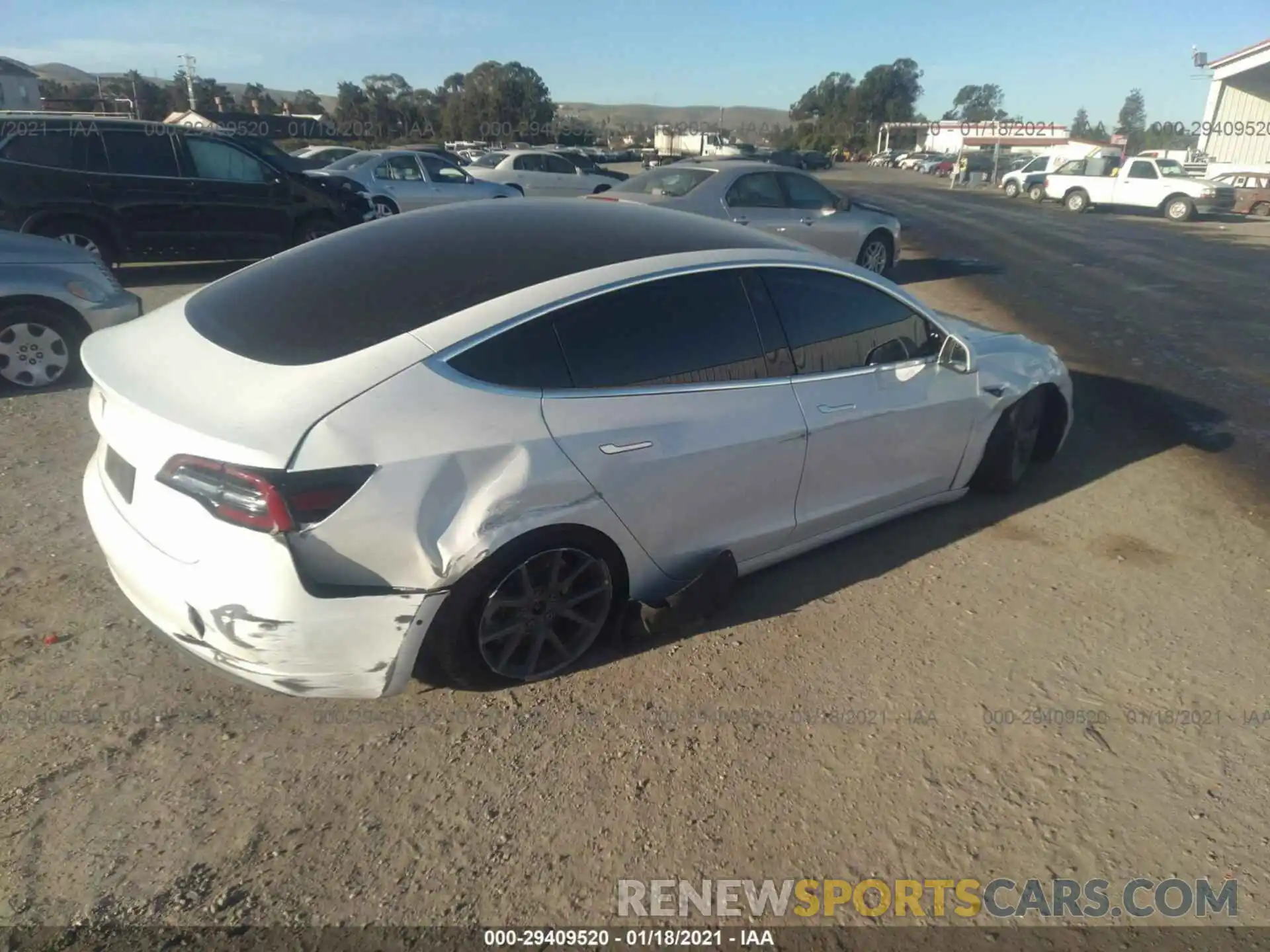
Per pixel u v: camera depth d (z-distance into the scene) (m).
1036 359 4.77
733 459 3.35
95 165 10.24
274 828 2.53
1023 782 2.77
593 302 3.08
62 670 3.15
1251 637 3.57
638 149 64.19
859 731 2.98
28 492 4.57
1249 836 2.58
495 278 3.07
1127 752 2.91
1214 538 4.43
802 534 3.80
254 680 2.65
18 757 2.74
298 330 2.84
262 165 11.29
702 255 3.44
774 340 3.53
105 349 3.11
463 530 2.71
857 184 41.53
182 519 2.56
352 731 2.93
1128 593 3.89
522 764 2.80
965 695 3.17
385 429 2.60
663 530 3.24
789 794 2.70
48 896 2.29
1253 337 8.91
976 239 18.14
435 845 2.49
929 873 2.44
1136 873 2.46
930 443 4.16
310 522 2.49
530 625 3.04
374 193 14.51
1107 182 25.72
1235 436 5.92
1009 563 4.14
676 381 3.23
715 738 2.93
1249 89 32.47
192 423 2.52
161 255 10.85
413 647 2.71
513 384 2.86
